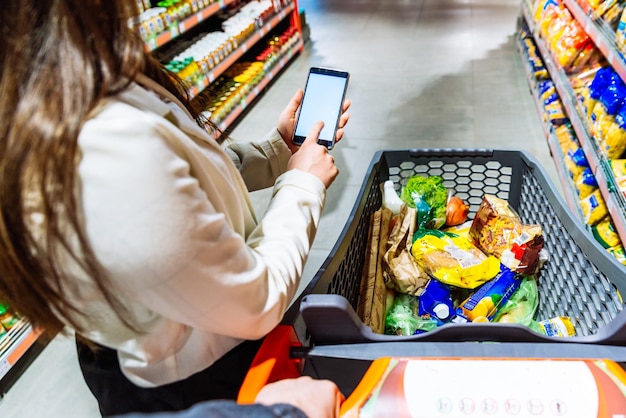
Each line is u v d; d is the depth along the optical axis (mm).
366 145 3256
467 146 3172
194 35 3879
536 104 3475
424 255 1354
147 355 730
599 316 1063
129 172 535
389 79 4246
